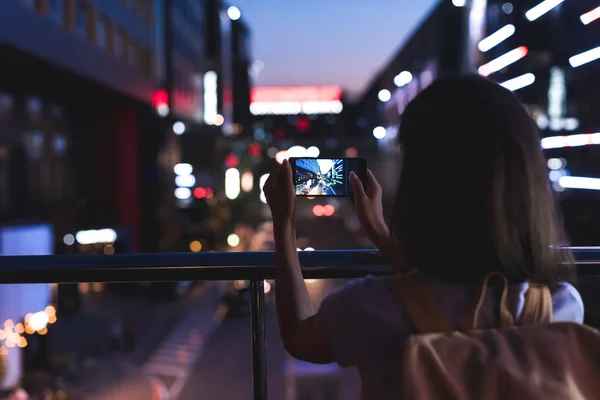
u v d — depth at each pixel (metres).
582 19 17.58
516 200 0.94
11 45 18.25
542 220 0.96
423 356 0.89
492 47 26.42
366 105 86.81
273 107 86.81
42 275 1.36
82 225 29.20
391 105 65.31
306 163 1.25
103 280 1.38
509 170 0.94
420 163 0.96
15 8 18.73
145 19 34.66
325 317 1.01
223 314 25.70
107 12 28.00
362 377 0.99
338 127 87.06
